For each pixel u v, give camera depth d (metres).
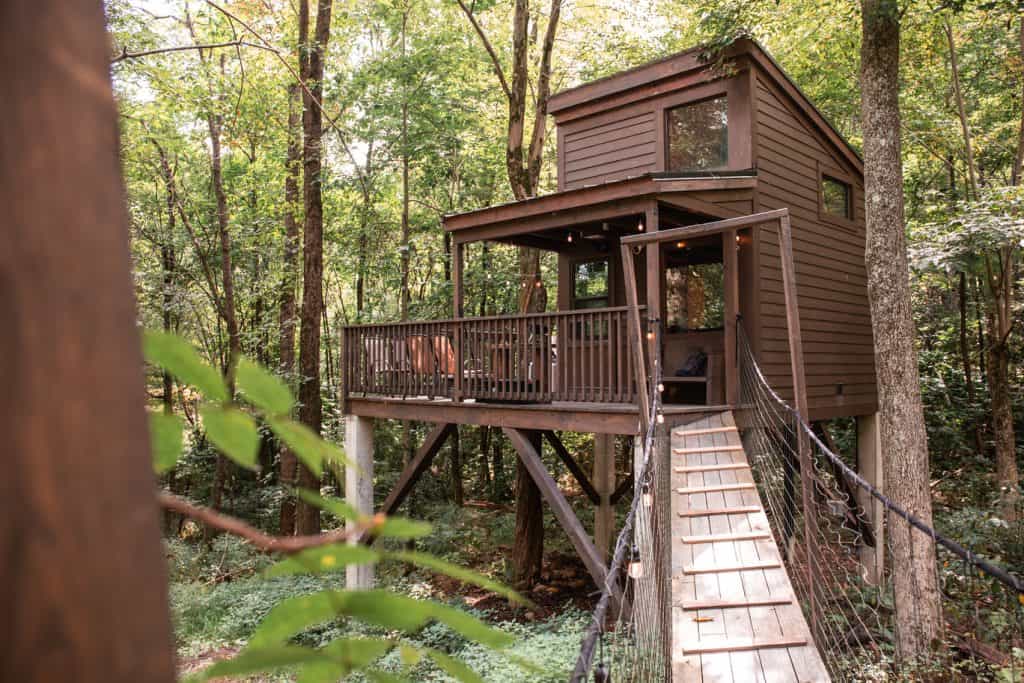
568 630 7.43
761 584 4.75
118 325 0.29
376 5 15.84
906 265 7.77
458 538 13.38
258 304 16.12
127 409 0.28
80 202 0.28
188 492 16.75
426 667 6.10
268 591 9.18
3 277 0.26
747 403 8.12
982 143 14.30
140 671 0.27
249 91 13.34
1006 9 7.88
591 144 11.09
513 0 12.98
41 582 0.25
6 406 0.26
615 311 7.25
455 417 8.74
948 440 15.29
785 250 5.50
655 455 5.37
